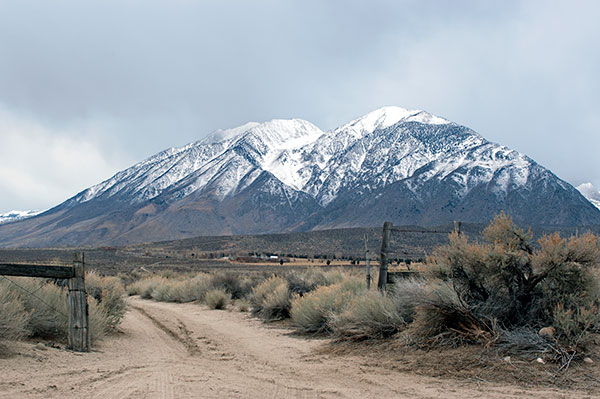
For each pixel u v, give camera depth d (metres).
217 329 17.27
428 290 11.24
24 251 115.31
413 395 7.77
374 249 129.50
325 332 15.37
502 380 8.17
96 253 118.38
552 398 7.29
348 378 9.07
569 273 9.96
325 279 22.91
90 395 7.46
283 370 9.97
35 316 12.16
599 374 8.01
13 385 7.68
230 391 7.96
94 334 12.98
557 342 8.88
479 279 11.05
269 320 19.44
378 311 12.48
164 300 33.03
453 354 9.60
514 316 10.24
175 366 10.13
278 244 162.00
